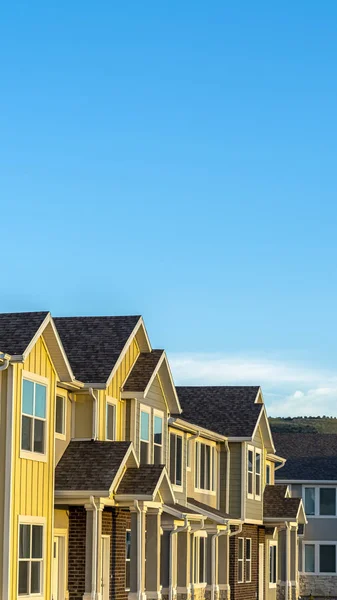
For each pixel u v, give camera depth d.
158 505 32.00
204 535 42.94
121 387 33.41
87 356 32.22
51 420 28.56
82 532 30.19
